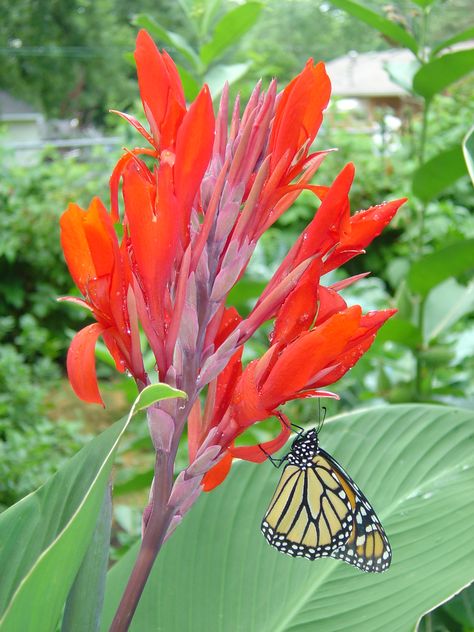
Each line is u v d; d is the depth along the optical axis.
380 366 0.70
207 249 0.24
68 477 0.26
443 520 0.34
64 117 4.97
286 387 0.23
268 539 0.31
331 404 0.80
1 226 1.58
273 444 0.25
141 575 0.25
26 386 1.07
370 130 1.84
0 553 0.26
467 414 0.38
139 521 0.76
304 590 0.33
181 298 0.23
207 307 0.24
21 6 4.40
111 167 1.70
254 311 0.24
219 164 0.25
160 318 0.23
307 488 0.31
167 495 0.24
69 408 1.46
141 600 0.33
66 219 0.23
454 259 0.53
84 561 0.25
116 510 0.75
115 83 4.72
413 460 0.37
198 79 0.63
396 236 1.58
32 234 1.59
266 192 0.24
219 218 0.24
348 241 0.25
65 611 0.25
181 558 0.34
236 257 0.24
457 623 0.47
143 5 4.74
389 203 0.25
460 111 1.64
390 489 0.36
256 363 0.24
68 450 1.02
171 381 0.24
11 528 0.27
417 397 0.64
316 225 0.24
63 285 1.64
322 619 0.32
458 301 0.65
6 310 1.64
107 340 0.24
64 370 1.65
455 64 0.51
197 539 0.35
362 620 0.31
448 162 0.53
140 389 0.25
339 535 0.31
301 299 0.24
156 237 0.22
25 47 4.55
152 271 0.23
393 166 1.52
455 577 0.31
